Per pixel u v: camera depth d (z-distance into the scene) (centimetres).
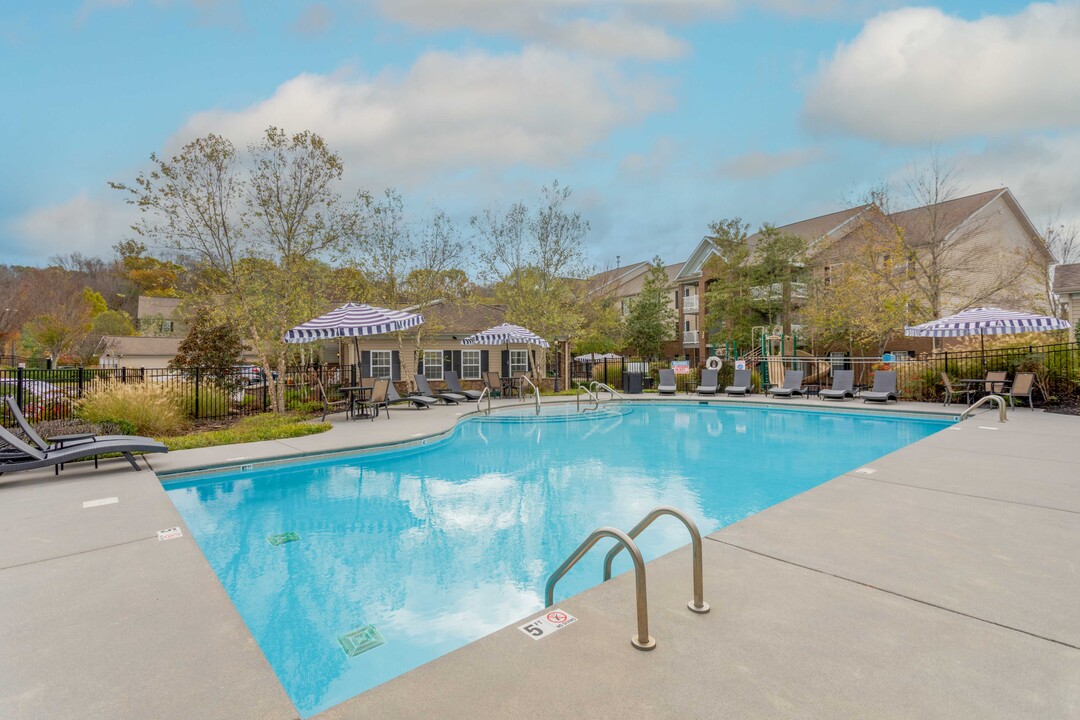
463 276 2398
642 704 216
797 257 2544
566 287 2381
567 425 1352
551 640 265
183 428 1188
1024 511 474
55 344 3759
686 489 720
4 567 382
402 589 427
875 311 2128
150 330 4069
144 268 4906
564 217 2339
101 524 478
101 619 307
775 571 346
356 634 360
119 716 223
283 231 1466
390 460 915
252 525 576
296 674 316
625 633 270
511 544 524
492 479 782
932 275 2152
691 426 1313
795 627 275
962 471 627
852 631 271
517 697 222
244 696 237
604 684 229
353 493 705
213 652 273
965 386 1446
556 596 412
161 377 1499
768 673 236
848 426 1274
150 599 332
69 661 264
